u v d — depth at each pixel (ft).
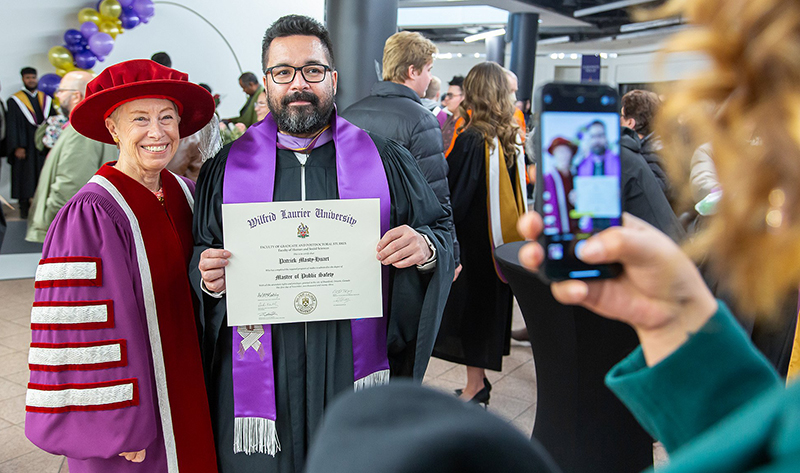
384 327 6.02
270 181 5.82
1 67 26.13
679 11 0.97
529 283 6.68
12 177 25.54
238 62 31.55
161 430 5.81
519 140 11.17
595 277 1.70
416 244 5.56
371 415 0.91
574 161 1.84
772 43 0.83
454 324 11.18
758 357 1.56
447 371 13.01
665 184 8.15
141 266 5.69
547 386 7.14
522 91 44.78
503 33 51.49
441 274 5.99
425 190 6.33
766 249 0.91
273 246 5.30
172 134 5.93
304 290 5.35
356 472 0.80
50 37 27.14
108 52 26.35
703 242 0.98
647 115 9.99
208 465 5.89
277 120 5.85
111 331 5.30
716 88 0.92
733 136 0.91
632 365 1.75
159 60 15.56
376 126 9.51
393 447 0.82
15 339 14.25
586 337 6.44
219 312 5.66
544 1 41.45
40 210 15.07
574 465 6.89
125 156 5.95
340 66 17.06
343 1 16.79
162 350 5.73
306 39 5.70
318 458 0.86
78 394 5.16
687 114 0.95
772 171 0.87
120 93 5.65
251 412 5.71
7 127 25.05
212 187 6.00
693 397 1.56
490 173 10.77
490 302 10.91
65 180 14.12
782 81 0.85
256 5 31.58
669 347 1.67
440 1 41.39
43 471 8.98
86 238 5.36
